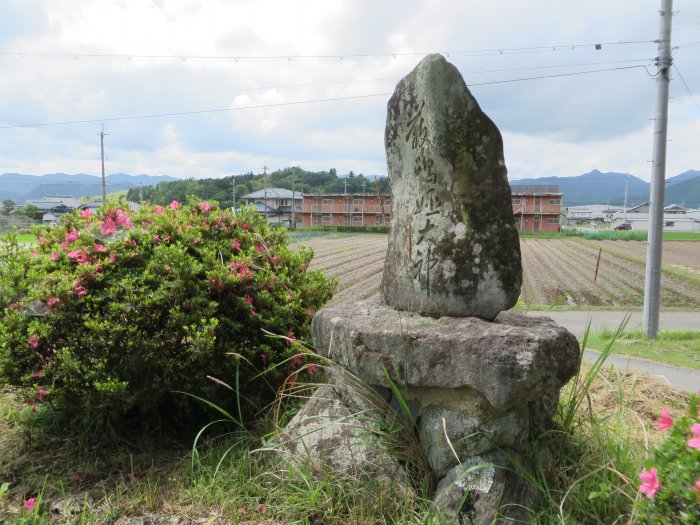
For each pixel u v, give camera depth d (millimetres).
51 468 3502
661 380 5840
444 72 3348
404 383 3084
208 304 3760
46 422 4012
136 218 4273
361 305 3861
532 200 57094
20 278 3707
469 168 3303
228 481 3238
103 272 3707
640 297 17719
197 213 4703
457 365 2875
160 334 3576
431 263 3424
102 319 3525
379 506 2932
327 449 3309
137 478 3379
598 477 3084
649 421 4473
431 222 3449
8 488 3256
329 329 3576
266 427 3834
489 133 3270
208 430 4039
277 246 4789
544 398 3381
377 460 3176
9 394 4668
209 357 3658
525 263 28656
